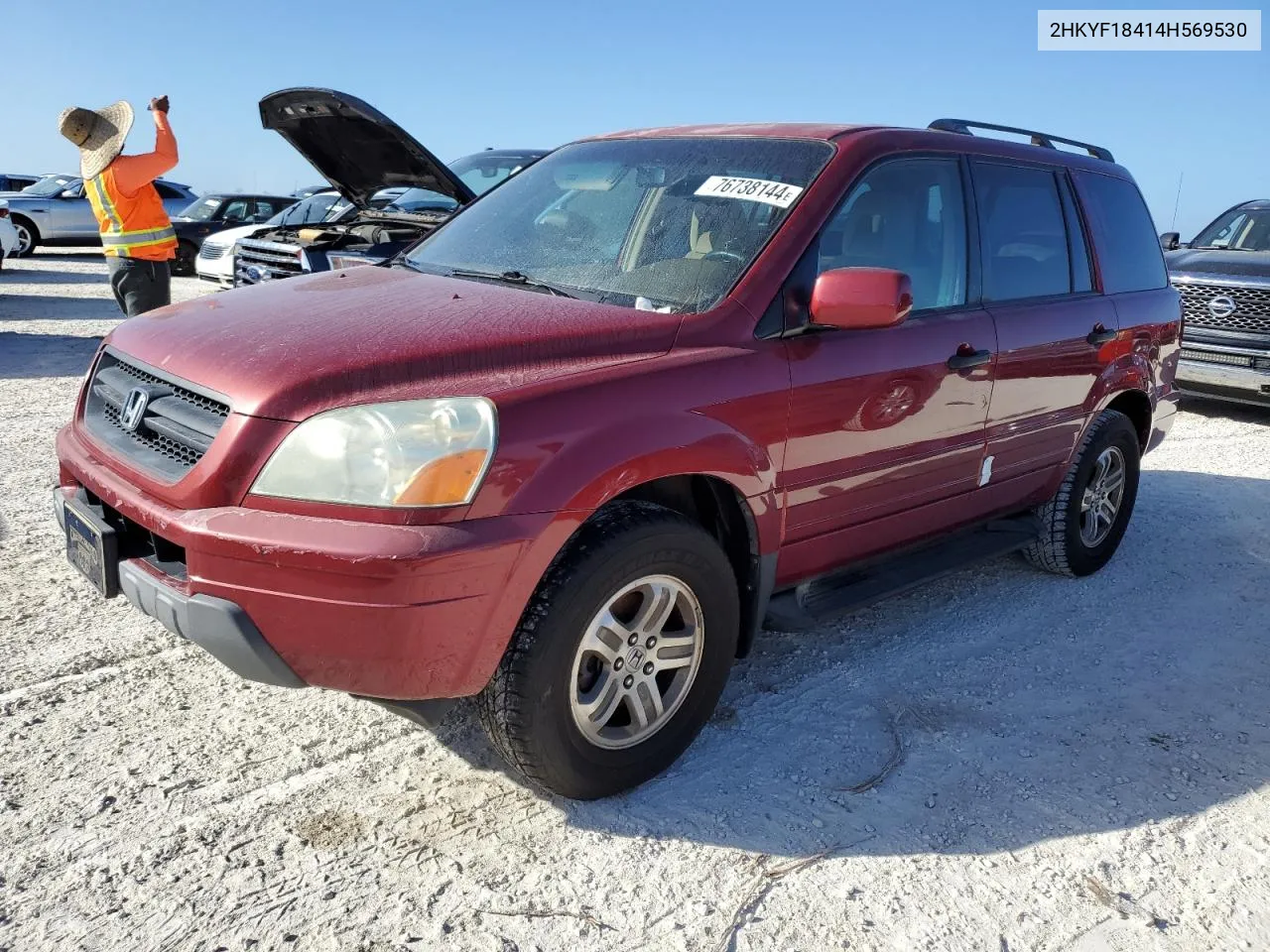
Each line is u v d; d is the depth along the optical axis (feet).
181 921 7.22
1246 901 8.09
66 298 45.11
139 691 10.26
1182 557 16.33
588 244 10.84
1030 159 13.35
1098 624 13.51
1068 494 14.29
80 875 7.61
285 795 8.71
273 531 7.30
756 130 11.57
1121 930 7.70
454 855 8.09
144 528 8.18
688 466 8.59
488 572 7.43
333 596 7.24
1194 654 12.69
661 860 8.19
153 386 8.80
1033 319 12.67
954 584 14.75
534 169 13.05
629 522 8.27
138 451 8.57
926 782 9.50
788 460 9.70
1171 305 16.02
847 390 10.07
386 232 26.35
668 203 10.83
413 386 7.77
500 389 7.78
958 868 8.30
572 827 8.54
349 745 9.53
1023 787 9.51
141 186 24.02
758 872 8.11
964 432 11.87
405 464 7.27
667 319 9.18
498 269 10.94
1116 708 11.19
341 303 9.45
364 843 8.18
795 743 10.07
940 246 11.66
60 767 8.89
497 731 8.21
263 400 7.63
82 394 10.09
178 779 8.83
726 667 9.58
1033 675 11.87
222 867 7.79
